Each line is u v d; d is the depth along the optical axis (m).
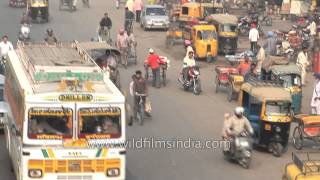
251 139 28.12
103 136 22.08
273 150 29.50
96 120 22.06
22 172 21.91
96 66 24.34
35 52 27.50
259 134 29.64
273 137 29.41
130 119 34.16
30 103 21.62
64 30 66.25
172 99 40.69
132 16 67.69
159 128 33.94
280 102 29.38
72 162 21.91
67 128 21.89
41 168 21.73
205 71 49.66
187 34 57.22
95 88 22.80
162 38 65.19
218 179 26.34
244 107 30.47
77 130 21.92
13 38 58.78
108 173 22.17
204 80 46.53
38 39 59.78
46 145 21.75
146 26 69.25
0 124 31.12
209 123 35.19
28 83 23.00
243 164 27.83
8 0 89.00
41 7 70.31
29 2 70.81
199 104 39.53
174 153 29.89
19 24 67.50
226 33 55.25
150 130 33.56
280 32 57.28
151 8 70.94
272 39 51.91
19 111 23.11
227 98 41.16
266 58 40.53
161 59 44.34
